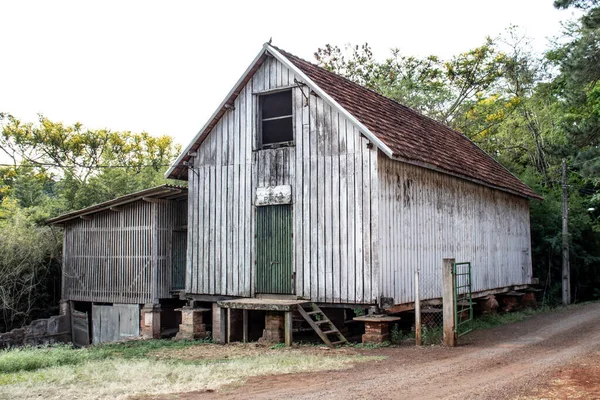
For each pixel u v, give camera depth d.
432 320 15.94
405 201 15.31
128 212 19.19
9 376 10.23
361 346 13.42
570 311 22.22
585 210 29.86
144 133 48.50
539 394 8.13
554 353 11.98
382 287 13.91
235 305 14.79
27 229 22.14
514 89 38.47
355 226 14.29
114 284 19.27
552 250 27.58
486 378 9.34
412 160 14.66
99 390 8.86
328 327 15.33
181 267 19.17
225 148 16.91
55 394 8.66
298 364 10.99
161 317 19.23
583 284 29.98
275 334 14.79
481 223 20.31
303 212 15.19
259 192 16.02
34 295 21.05
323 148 15.02
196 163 17.48
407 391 8.46
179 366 11.12
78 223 20.41
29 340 19.00
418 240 15.83
